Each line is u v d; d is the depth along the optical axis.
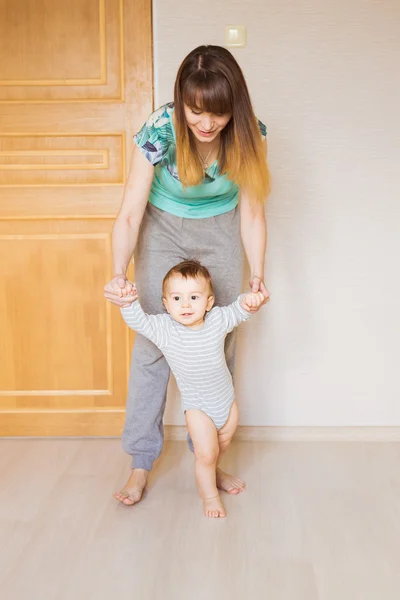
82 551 1.87
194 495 2.21
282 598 1.66
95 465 2.45
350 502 2.16
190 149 1.85
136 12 2.49
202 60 1.74
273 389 2.72
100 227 2.62
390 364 2.70
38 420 2.72
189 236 2.09
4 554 1.85
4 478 2.33
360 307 2.67
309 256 2.63
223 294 2.16
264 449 2.61
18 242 2.63
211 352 1.97
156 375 2.19
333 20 2.48
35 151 2.59
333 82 2.51
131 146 2.57
